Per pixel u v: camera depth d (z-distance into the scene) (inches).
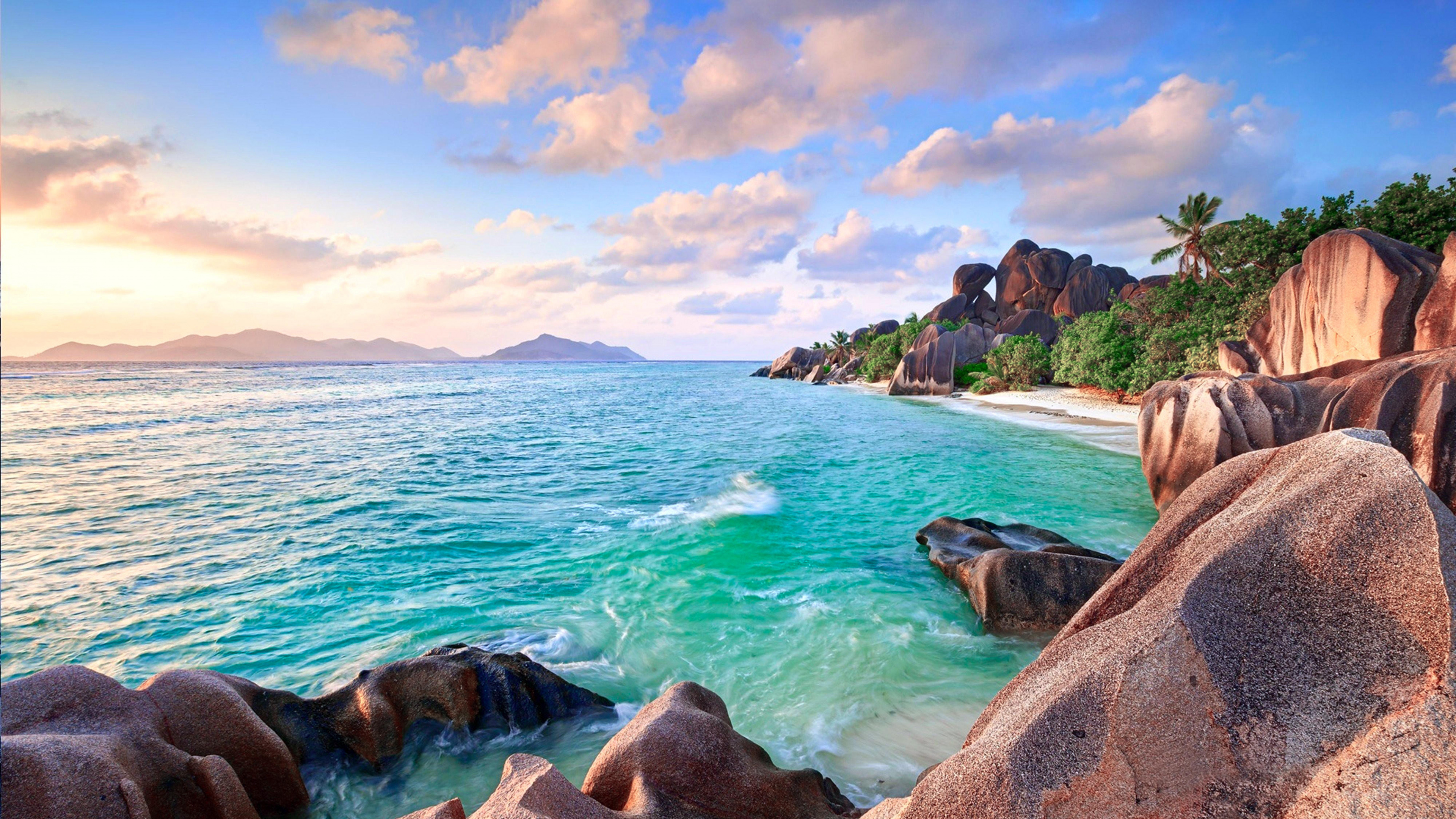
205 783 168.2
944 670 304.2
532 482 785.6
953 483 729.6
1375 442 95.4
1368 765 74.5
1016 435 1159.6
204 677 197.9
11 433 1339.8
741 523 571.2
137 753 164.1
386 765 228.7
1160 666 88.0
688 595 402.6
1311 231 1069.8
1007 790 89.7
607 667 312.8
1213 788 82.0
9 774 132.3
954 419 1464.1
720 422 1493.6
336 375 5241.1
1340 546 86.7
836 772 229.3
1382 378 385.7
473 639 343.3
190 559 483.8
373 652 329.7
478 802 219.1
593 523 579.8
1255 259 1171.9
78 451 1055.6
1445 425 346.9
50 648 339.0
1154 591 103.9
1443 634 76.3
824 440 1130.7
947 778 96.7
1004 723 101.2
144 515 620.4
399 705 243.3
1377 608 82.2
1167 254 2030.0
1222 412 459.8
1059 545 403.5
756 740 250.8
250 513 625.3
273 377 4766.2
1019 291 3110.2
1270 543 91.8
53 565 471.2
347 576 443.5
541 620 368.2
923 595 395.2
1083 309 2824.8
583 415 1711.4
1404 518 83.7
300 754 220.7
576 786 224.2
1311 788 77.0
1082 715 90.3
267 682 300.4
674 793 157.5
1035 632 334.3
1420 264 480.4
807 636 343.3
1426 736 72.5
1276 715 82.4
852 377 3351.4
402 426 1444.4
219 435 1285.7
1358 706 78.7
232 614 379.6
